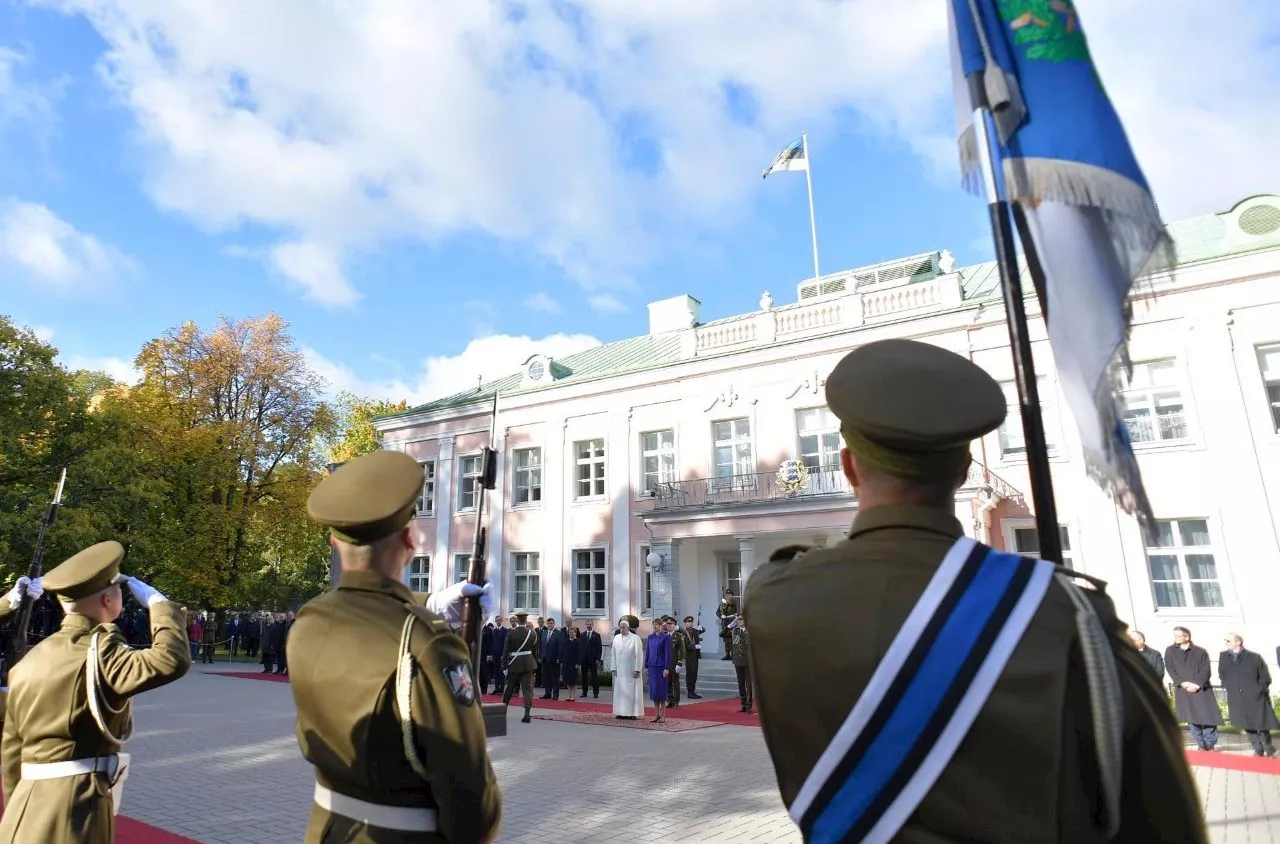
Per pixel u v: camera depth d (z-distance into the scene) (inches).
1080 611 46.5
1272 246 631.8
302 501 1211.2
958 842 43.9
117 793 132.3
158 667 123.4
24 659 130.9
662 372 935.7
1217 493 629.3
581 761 383.2
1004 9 91.2
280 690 730.8
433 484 1109.7
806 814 48.9
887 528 54.1
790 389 840.9
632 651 561.9
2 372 909.2
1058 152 82.4
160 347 1198.3
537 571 999.6
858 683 47.7
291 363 1278.3
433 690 80.0
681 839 246.1
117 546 137.2
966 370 57.5
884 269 983.6
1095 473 77.6
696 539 868.6
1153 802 43.6
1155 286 79.6
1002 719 44.1
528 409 1044.5
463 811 78.5
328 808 82.9
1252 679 418.9
